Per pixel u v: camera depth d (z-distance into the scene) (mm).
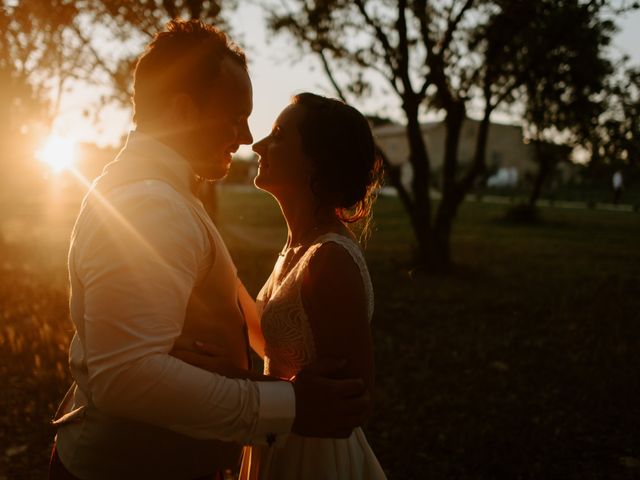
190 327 1347
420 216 10516
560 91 10617
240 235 16688
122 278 1110
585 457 3588
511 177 51594
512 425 4039
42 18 8836
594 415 4223
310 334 1429
